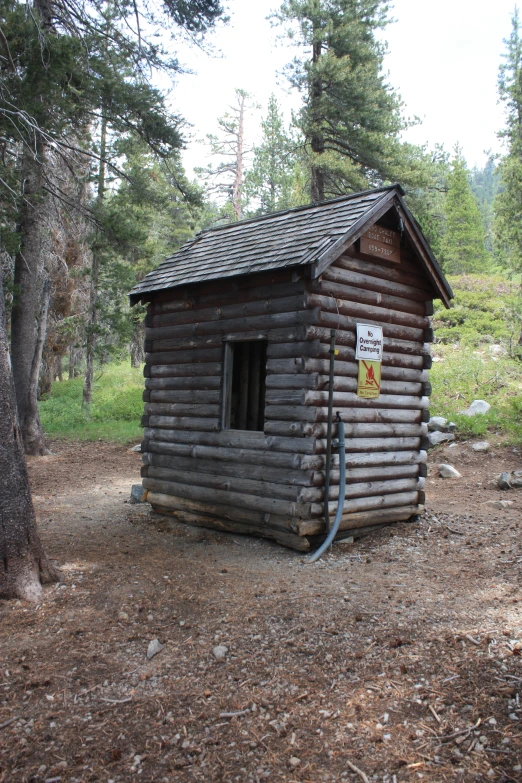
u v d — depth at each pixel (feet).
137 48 42.50
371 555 22.82
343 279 23.57
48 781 10.78
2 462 17.93
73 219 54.54
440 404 50.21
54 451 50.67
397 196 24.54
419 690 13.01
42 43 37.47
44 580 18.84
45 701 13.03
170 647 15.33
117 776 10.90
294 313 22.91
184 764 11.17
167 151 48.47
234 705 12.84
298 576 20.36
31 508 18.61
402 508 26.89
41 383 80.28
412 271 26.84
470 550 23.11
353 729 11.91
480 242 133.39
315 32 62.03
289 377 22.97
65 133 47.55
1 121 38.27
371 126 64.75
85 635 15.76
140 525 27.66
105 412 66.90
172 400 28.32
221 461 25.63
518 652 14.07
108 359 119.55
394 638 15.37
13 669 14.12
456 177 132.36
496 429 44.96
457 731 11.64
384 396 25.46
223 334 25.85
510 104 84.02
